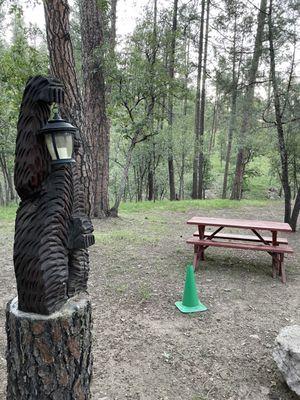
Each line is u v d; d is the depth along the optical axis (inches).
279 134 365.4
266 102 414.0
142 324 152.3
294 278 219.0
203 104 734.5
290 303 179.8
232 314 165.0
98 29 361.7
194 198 759.7
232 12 364.2
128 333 144.1
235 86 400.2
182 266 234.4
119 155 912.9
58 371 75.9
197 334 145.3
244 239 233.3
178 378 116.9
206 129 1256.8
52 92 71.1
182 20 581.0
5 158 800.3
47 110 76.1
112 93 402.9
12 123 558.9
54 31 259.3
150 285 197.2
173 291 190.2
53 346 74.9
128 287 193.2
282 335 117.6
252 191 995.9
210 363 125.5
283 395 110.2
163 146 684.7
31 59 348.2
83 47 364.2
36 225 75.2
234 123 594.9
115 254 255.4
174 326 151.5
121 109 429.1
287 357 109.3
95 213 389.1
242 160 681.6
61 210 77.1
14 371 78.2
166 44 397.7
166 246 284.7
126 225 366.9
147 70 381.4
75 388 78.5
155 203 566.6
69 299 83.4
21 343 75.6
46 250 74.8
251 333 147.3
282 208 553.3
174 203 570.3
